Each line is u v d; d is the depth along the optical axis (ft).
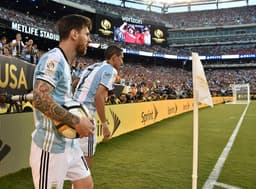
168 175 16.22
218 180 15.34
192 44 201.98
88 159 11.16
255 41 188.24
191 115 62.54
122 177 15.76
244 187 14.25
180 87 110.52
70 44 6.93
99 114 11.32
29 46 31.12
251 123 44.06
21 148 16.49
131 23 160.86
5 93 16.93
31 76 19.25
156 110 48.01
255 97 153.99
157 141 27.81
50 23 127.34
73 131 6.51
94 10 144.77
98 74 11.21
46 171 6.79
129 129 34.96
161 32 172.55
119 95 41.47
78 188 7.83
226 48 195.93
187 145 25.70
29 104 20.99
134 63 172.96
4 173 15.26
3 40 39.06
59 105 6.34
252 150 23.57
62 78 6.66
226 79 176.86
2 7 113.19
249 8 198.08
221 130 36.19
